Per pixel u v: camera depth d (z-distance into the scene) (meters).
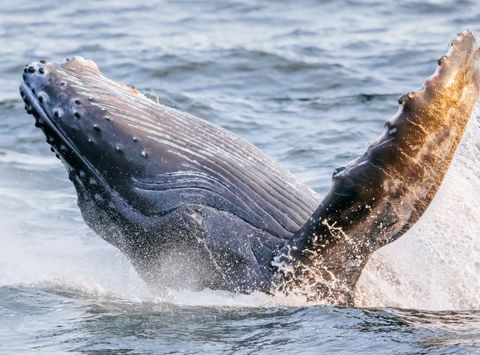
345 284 47.00
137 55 114.56
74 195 72.75
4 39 129.88
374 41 118.75
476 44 44.84
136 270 50.50
